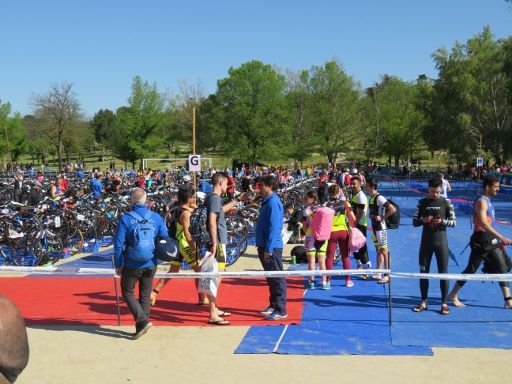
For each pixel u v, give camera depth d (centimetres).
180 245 767
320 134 7962
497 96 5947
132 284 655
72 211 1242
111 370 549
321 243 862
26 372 544
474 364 548
